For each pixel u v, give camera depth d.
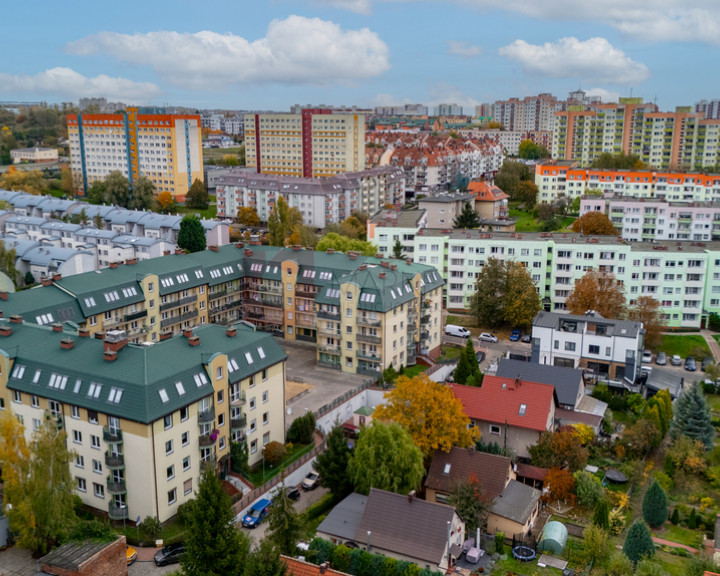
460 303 179.88
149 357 85.12
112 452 81.38
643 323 150.62
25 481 71.31
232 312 149.75
